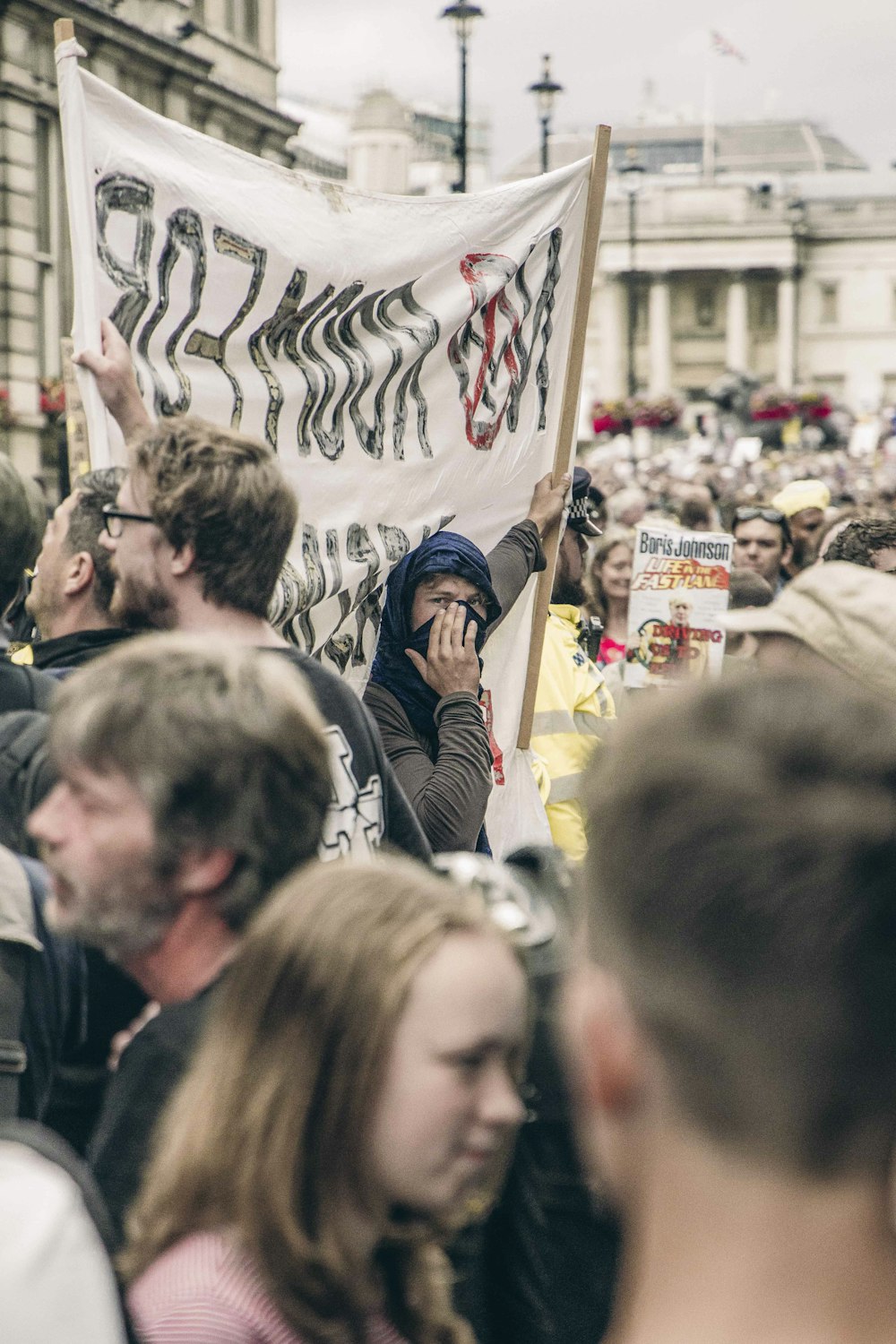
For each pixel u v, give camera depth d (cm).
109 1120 171
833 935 82
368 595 367
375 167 8094
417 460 380
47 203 2206
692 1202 87
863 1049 82
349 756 248
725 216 9400
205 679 175
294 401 343
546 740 442
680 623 438
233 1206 144
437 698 340
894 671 277
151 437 242
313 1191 145
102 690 175
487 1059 150
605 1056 91
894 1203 85
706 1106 85
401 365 372
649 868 86
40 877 200
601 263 9544
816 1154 84
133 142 310
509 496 413
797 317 9738
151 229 310
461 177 2002
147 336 310
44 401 2177
